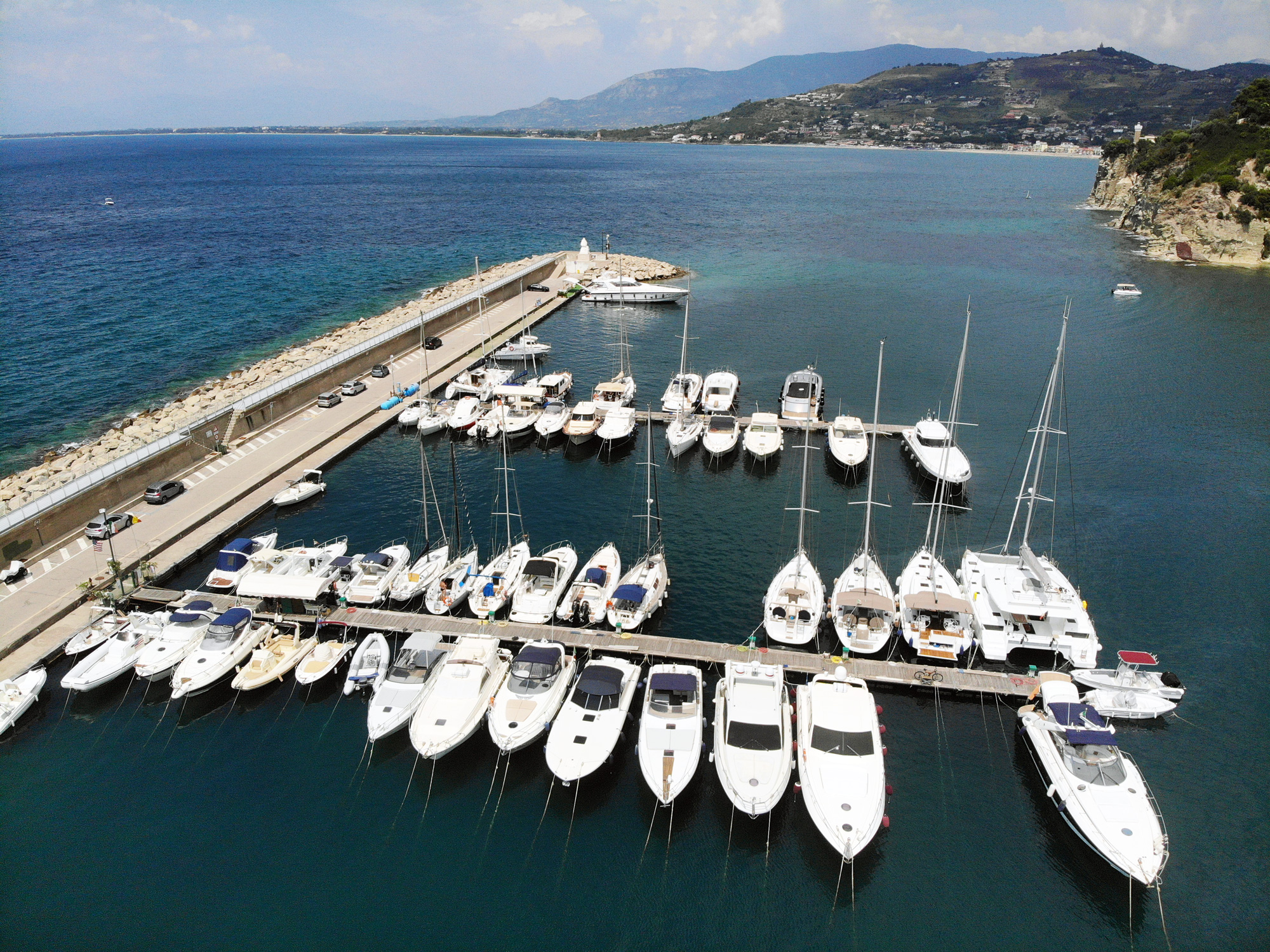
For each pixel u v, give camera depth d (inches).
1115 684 1259.2
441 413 2458.2
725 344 3316.9
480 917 938.7
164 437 2032.5
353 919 935.0
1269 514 1908.2
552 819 1074.1
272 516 1907.0
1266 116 5492.1
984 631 1366.9
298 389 2517.2
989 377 2891.2
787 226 6505.9
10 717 1218.6
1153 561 1710.1
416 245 5812.0
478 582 1541.6
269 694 1315.2
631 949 901.8
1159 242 5403.5
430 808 1091.9
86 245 5713.6
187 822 1066.7
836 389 2775.6
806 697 1163.3
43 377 3004.4
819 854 1020.5
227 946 901.8
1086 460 2220.7
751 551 1755.7
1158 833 967.0
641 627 1465.3
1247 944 909.2
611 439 2271.2
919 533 1840.6
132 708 1284.4
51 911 941.8
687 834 1048.2
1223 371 2938.0
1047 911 948.0
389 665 1311.5
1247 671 1364.4
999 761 1162.6
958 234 6082.7
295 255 5403.5
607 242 4899.1
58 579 1560.0
